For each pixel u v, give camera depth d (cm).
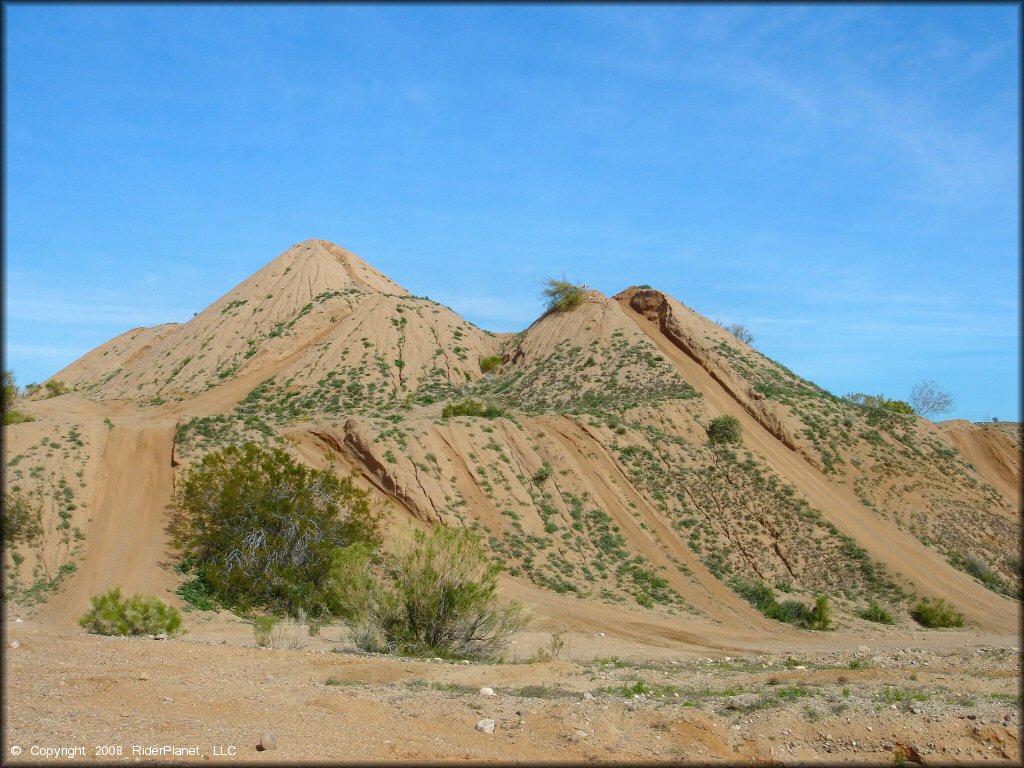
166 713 1080
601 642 2680
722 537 3941
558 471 4206
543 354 6556
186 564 3050
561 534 3797
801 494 4203
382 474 3897
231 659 1529
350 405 5822
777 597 3519
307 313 7069
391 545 2098
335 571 2103
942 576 3697
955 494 4484
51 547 3053
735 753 1062
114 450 3769
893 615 3369
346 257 8594
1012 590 3750
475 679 1477
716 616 3272
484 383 6575
